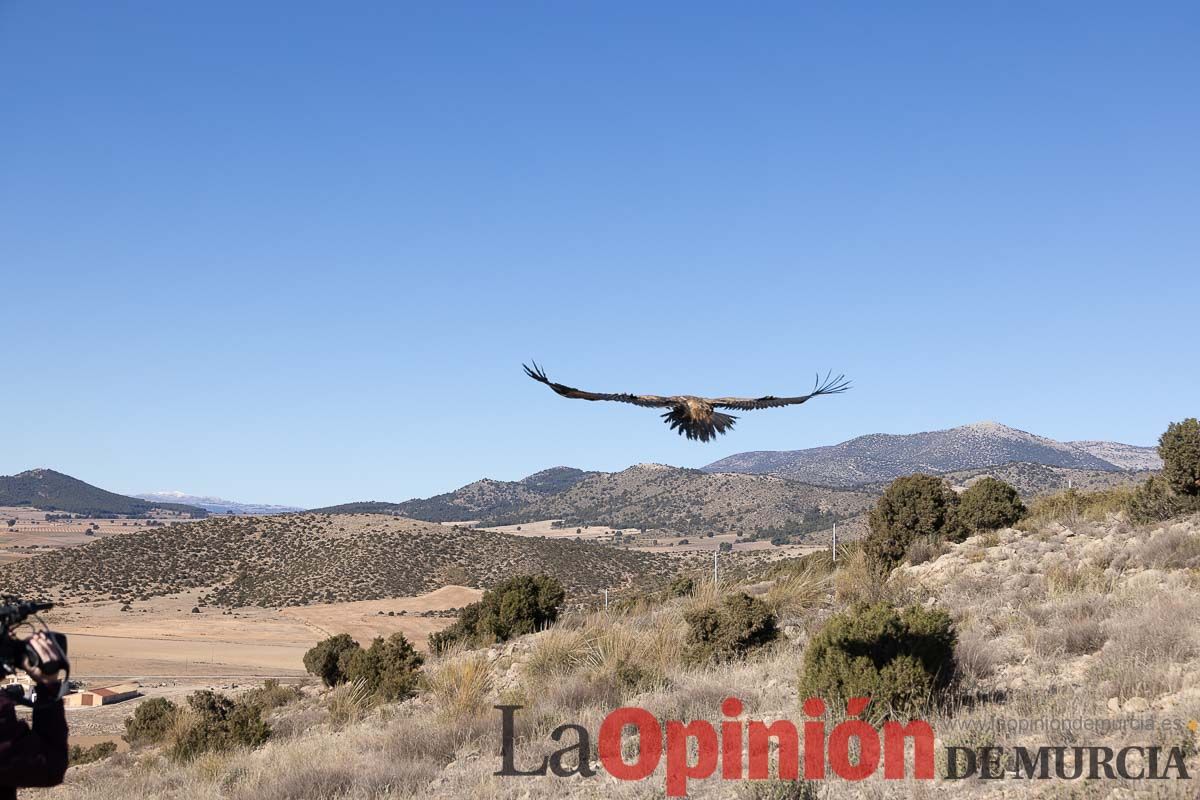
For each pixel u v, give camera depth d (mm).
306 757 17969
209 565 167250
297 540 176875
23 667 6332
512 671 24984
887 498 33094
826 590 27969
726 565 141125
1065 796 9977
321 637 112812
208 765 19547
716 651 21844
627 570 152875
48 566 166250
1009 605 21266
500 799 13461
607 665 21156
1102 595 20234
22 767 6176
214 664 91312
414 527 182000
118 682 76188
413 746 17438
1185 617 16266
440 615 127688
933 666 14266
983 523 31641
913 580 26406
